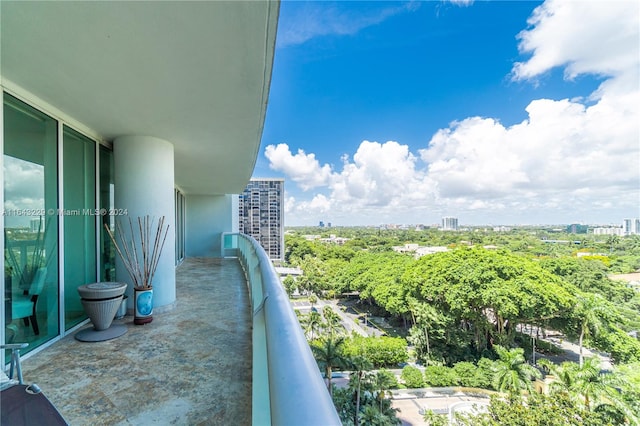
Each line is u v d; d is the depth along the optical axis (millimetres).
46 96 2607
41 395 1375
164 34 1770
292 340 693
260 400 1040
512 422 11070
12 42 1802
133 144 3744
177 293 4812
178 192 8891
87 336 2873
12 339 2365
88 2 1474
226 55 2023
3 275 2234
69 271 3133
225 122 3357
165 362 2385
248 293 4809
